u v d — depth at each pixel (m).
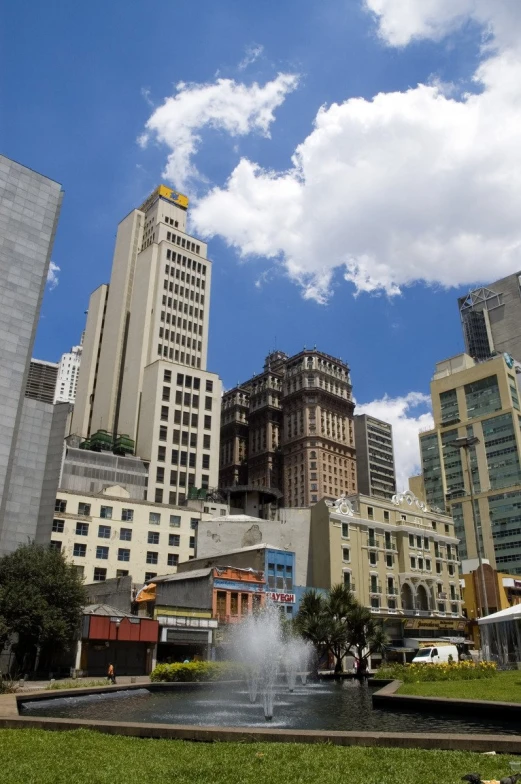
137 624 51.06
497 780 9.73
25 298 70.88
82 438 124.62
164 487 111.38
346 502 78.88
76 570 52.50
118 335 136.62
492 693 24.44
